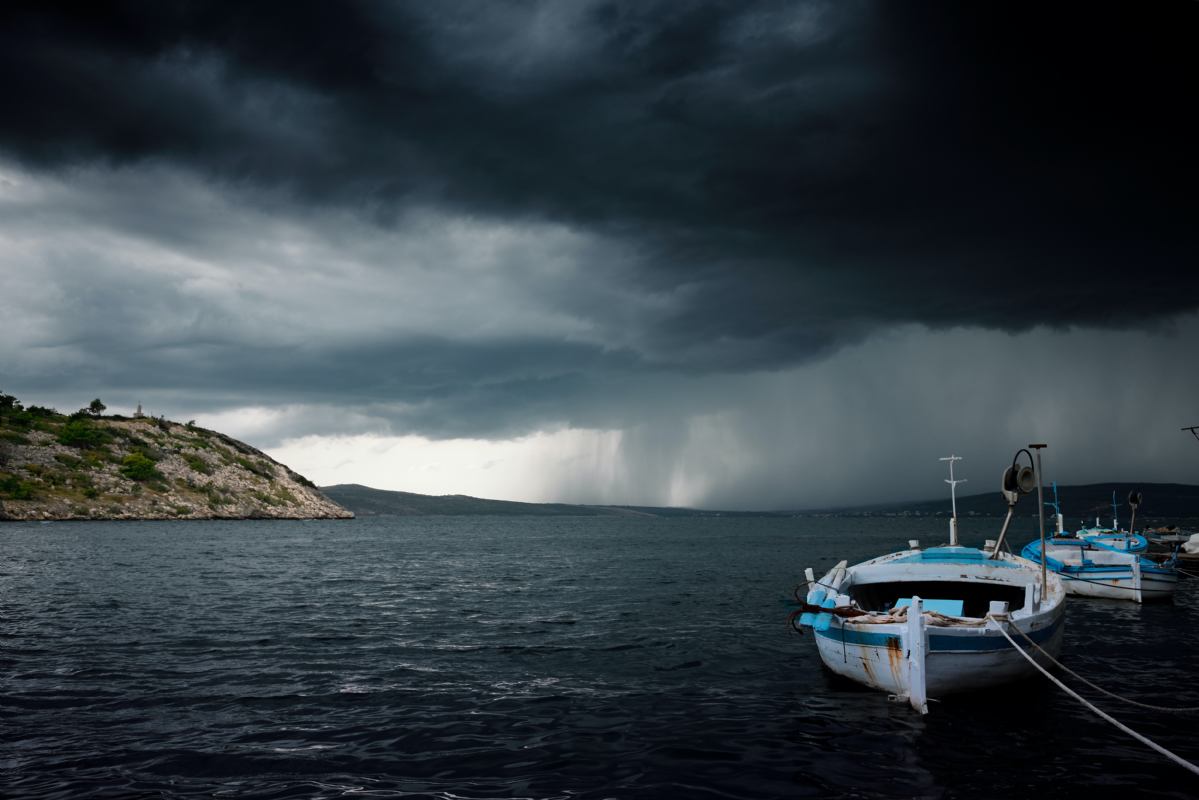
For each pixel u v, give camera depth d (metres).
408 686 16.95
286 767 11.54
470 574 49.66
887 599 20.67
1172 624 26.81
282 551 77.06
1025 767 11.74
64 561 57.16
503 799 10.35
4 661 19.17
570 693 16.41
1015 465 19.97
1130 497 39.12
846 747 12.64
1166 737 13.28
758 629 25.42
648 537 134.88
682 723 14.06
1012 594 19.86
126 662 19.20
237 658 19.92
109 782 10.80
